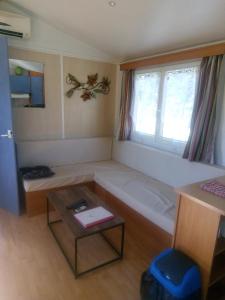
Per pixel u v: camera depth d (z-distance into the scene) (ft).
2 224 8.38
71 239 7.60
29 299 5.30
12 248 7.06
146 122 10.69
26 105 9.99
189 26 6.97
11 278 5.90
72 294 5.48
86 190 8.16
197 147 7.85
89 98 11.50
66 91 10.81
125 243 7.49
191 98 8.42
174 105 9.13
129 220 7.96
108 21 8.23
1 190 9.30
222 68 7.01
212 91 7.32
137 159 10.57
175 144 9.24
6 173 8.94
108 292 5.58
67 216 6.37
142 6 6.73
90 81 11.32
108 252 7.02
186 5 6.06
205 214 4.90
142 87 10.70
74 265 6.36
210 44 7.34
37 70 9.92
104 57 11.43
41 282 5.80
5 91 8.18
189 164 8.12
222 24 6.38
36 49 9.71
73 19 8.83
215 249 4.88
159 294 4.73
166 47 8.84
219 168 7.30
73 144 11.14
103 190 9.46
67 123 11.19
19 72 9.55
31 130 10.36
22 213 9.21
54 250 7.04
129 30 8.45
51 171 9.62
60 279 5.92
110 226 6.04
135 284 5.86
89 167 10.83
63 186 9.39
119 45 10.03
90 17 8.31
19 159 9.86
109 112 12.35
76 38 10.49
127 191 8.13
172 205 7.11
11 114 8.34
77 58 10.75
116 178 9.44
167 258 5.14
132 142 11.16
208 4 5.76
